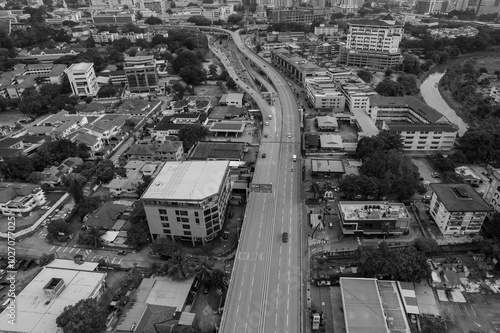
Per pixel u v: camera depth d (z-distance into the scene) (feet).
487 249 447.83
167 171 529.04
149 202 464.24
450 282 411.95
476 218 476.54
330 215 534.78
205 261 417.28
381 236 492.54
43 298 390.21
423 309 382.63
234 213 548.31
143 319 364.38
